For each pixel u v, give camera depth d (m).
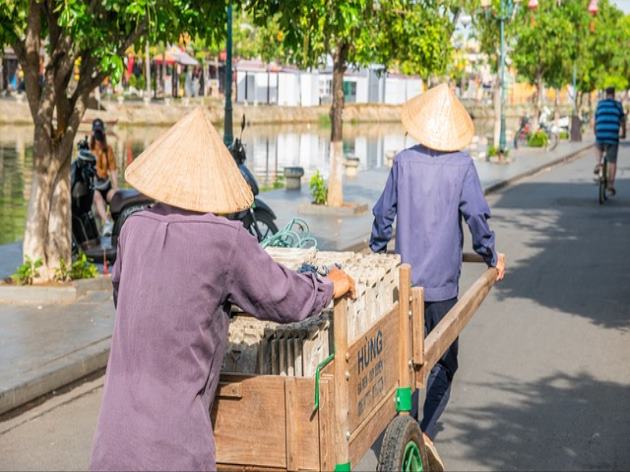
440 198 6.25
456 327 5.58
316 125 90.25
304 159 44.75
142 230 3.78
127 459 3.57
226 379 3.97
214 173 3.87
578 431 7.12
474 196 6.25
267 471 3.99
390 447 4.59
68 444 7.04
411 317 4.97
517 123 98.31
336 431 4.00
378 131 81.69
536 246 16.17
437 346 5.18
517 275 13.45
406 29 20.38
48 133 11.49
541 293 12.20
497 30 39.00
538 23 49.31
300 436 3.92
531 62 51.16
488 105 112.94
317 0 11.58
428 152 6.34
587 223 19.36
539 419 7.40
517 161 37.41
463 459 6.57
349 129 84.69
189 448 3.60
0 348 8.89
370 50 19.77
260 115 86.56
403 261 6.30
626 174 32.62
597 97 114.81
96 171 15.27
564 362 9.00
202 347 3.70
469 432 7.11
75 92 11.65
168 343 3.64
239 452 3.99
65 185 11.71
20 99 67.62
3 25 11.19
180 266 3.68
